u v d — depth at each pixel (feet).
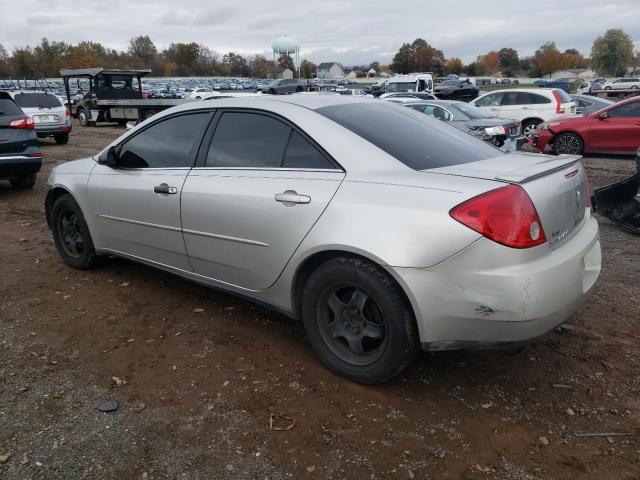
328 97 12.19
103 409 9.35
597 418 9.10
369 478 7.80
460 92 127.54
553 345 11.50
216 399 9.70
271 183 10.56
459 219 8.41
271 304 11.20
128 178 13.60
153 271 16.17
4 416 9.20
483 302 8.38
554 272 8.62
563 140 42.04
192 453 8.32
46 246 18.93
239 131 11.64
